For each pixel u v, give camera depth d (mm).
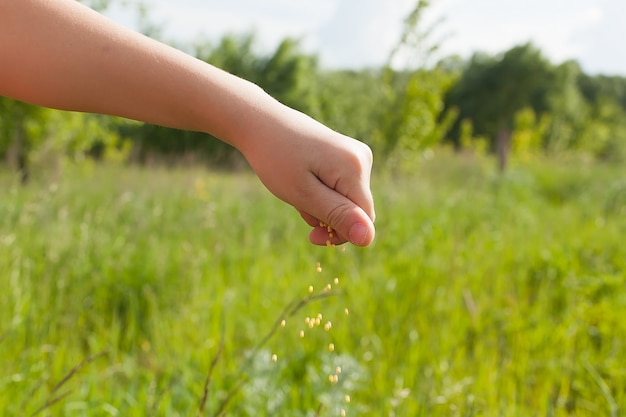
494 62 21016
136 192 3588
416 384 1423
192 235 2529
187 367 1404
